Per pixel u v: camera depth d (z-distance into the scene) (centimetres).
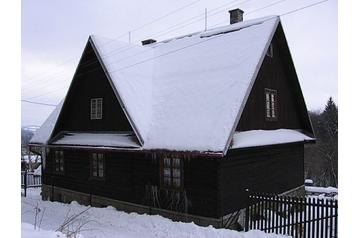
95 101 1700
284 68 1758
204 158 1265
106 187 1639
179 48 1845
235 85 1316
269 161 1588
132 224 1341
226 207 1258
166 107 1484
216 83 1402
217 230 1162
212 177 1241
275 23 1505
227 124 1191
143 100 1552
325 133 4728
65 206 1728
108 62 1588
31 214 1655
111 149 1484
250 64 1356
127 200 1535
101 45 1652
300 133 1873
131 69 1672
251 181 1423
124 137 1513
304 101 1847
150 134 1394
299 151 1941
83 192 1780
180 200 1332
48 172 2047
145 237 1212
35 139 2053
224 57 1516
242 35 1569
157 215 1379
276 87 1670
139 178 1484
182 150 1225
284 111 1750
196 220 1283
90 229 1314
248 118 1405
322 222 1077
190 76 1562
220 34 1738
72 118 1855
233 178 1302
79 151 1817
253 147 1309
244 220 1338
